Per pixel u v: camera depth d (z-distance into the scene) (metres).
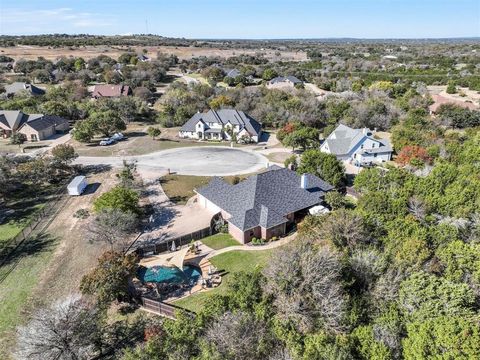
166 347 20.94
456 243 28.78
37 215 45.16
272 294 24.44
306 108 95.06
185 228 42.41
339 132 73.62
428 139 66.81
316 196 45.53
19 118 83.00
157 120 96.81
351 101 102.00
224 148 76.25
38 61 155.00
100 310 26.11
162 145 77.50
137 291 31.48
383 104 94.25
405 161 59.34
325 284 23.94
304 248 27.70
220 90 114.62
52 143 77.38
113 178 58.12
